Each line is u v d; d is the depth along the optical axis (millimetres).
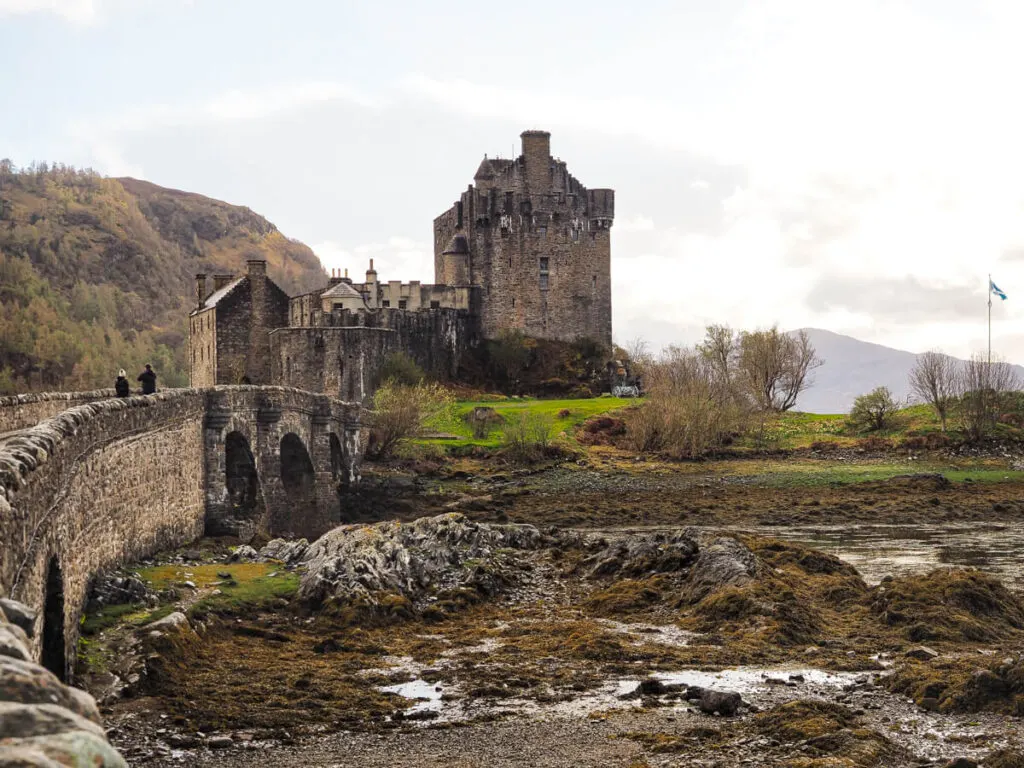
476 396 132000
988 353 116250
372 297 135875
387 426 97188
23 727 8008
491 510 82000
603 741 23469
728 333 136625
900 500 85812
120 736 23156
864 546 63969
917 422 116938
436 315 134750
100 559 32000
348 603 35375
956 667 28328
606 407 122125
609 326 150250
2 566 15883
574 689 27812
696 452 106125
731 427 113188
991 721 24578
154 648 27641
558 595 40969
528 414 111688
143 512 38562
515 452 102688
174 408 43406
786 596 35625
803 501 86375
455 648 32469
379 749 23047
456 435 109438
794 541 67500
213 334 125188
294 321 128500
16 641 9375
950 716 25062
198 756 22328
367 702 26406
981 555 58281
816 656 31203
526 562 44906
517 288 145750
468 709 26031
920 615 34688
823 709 24922
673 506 84750
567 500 88250
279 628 33562
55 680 8828
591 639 32312
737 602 35188
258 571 39500
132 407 36812
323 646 31688
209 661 29188
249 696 26359
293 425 62438
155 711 24734
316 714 25359
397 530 45688
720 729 24141
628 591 39094
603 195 149875
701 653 31375
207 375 128625
